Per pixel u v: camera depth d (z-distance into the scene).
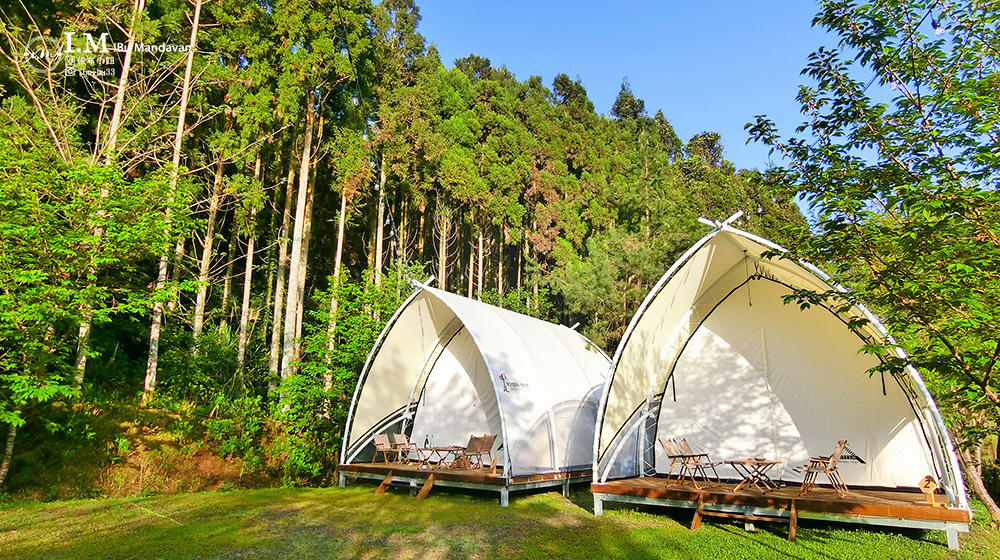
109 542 6.84
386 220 27.73
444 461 11.72
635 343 10.20
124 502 9.38
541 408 11.11
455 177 24.72
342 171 18.56
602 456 9.62
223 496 10.21
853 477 10.00
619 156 41.28
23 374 8.92
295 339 16.45
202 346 16.59
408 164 21.97
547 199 33.12
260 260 24.95
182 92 14.73
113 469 10.77
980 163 5.09
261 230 22.56
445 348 13.29
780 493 8.51
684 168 34.72
